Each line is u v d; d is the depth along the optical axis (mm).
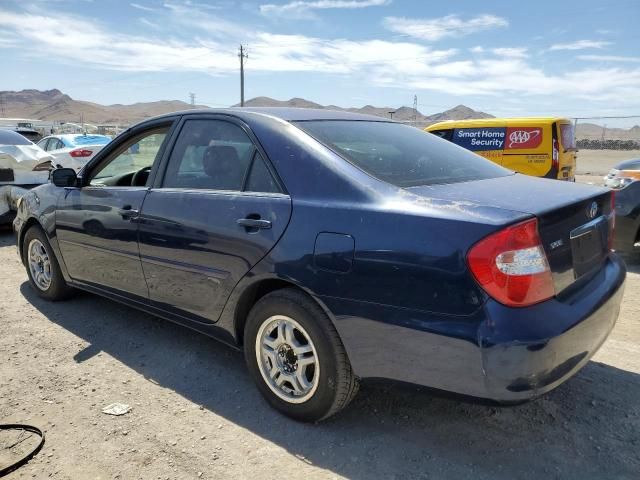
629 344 3932
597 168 22562
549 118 9688
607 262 2945
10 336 4043
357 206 2551
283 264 2717
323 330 2637
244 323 3168
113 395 3191
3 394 3189
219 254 3033
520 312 2191
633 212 6184
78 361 3639
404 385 2461
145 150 3887
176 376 3438
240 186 3062
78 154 14414
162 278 3449
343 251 2510
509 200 2467
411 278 2324
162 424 2887
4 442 2721
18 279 5535
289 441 2732
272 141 3008
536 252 2238
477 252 2186
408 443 2709
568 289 2463
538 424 2867
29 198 4746
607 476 2451
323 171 2760
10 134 9453
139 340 3984
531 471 2488
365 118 3586
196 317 3318
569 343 2293
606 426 2844
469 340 2201
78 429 2832
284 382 2930
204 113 3477
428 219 2336
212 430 2834
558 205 2428
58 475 2471
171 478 2451
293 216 2725
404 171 2850
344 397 2705
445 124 10680
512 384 2176
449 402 3096
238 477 2461
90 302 4785
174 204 3316
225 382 3357
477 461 2566
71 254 4266
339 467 2529
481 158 3555
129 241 3627
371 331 2465
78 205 4094
